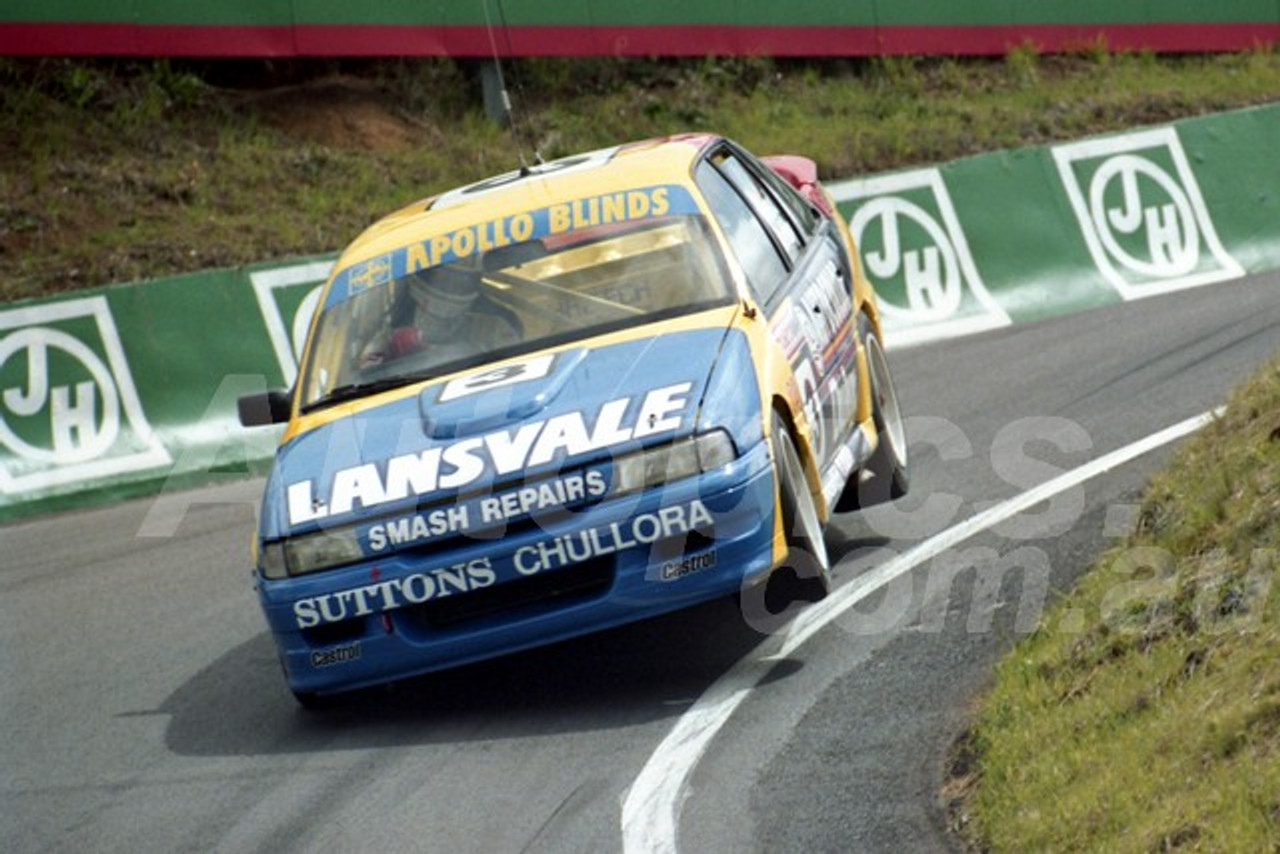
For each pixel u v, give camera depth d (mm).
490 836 17500
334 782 19609
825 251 27609
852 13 58531
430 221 25531
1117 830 14930
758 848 16438
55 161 47781
